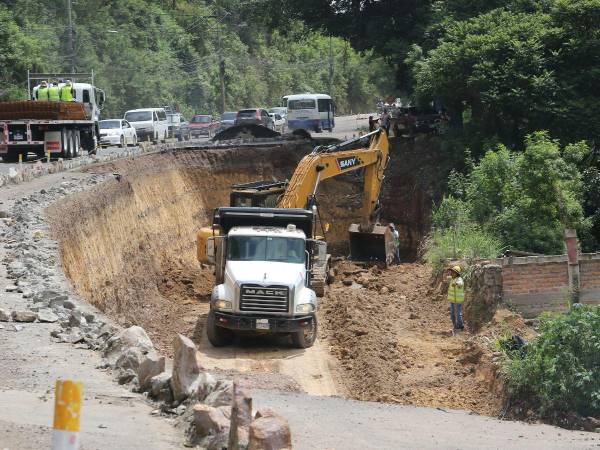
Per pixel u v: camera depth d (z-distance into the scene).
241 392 9.89
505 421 16.50
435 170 49.75
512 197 37.03
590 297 27.75
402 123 57.78
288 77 124.50
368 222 40.62
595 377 19.64
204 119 74.88
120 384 13.90
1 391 12.88
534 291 27.86
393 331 28.31
